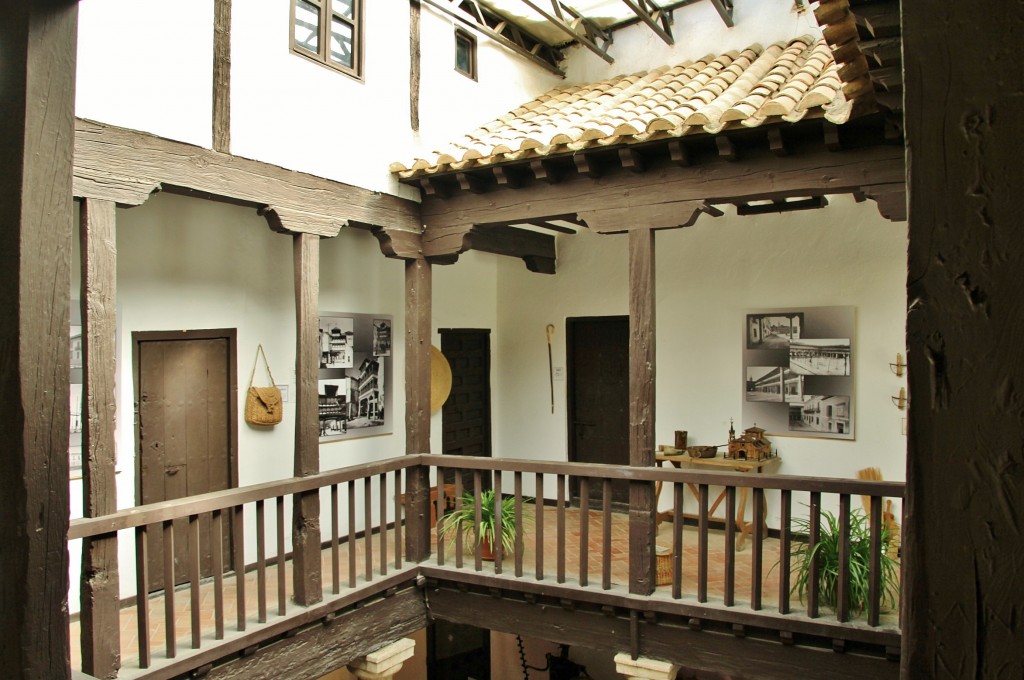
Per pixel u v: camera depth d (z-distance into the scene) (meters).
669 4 7.56
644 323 5.00
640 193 5.06
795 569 5.60
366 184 5.62
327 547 6.63
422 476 5.86
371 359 7.12
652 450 4.96
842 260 6.65
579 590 5.03
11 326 1.35
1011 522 0.75
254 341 6.09
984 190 0.76
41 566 1.38
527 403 8.64
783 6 7.12
